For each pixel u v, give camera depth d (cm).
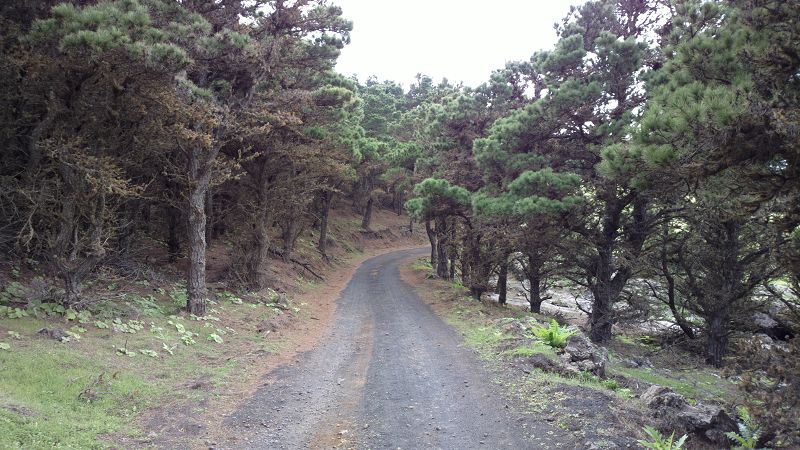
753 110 643
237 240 2200
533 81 2627
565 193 1811
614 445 714
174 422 791
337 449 761
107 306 1308
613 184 1736
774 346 728
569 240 2131
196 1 1584
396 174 4166
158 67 1112
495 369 1143
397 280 3294
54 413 710
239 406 909
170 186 1959
